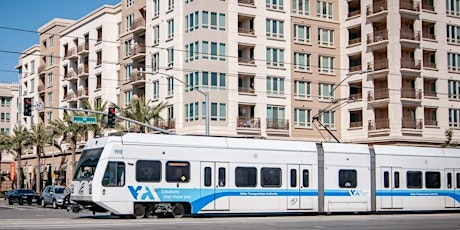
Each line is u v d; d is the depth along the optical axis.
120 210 26.67
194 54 57.12
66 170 80.12
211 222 24.69
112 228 20.98
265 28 60.84
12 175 100.81
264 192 29.88
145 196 27.16
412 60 60.84
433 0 63.12
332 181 31.83
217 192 28.73
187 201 27.98
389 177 33.44
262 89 60.16
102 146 27.05
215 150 29.00
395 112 59.56
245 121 58.66
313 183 31.27
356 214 33.44
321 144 32.06
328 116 64.50
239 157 29.52
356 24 64.31
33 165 93.50
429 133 61.19
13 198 62.41
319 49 64.50
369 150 33.22
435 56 62.56
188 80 57.72
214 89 56.94
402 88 60.56
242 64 59.03
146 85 63.66
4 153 113.00
